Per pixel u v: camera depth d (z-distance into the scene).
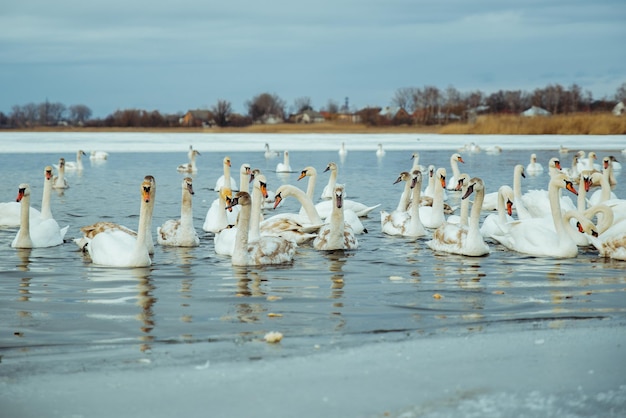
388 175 39.44
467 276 14.59
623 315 11.63
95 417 7.93
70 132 111.50
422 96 140.88
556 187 16.78
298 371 9.13
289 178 39.16
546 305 12.30
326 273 14.83
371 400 8.30
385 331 10.80
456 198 30.94
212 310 12.00
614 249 16.39
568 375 8.98
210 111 149.62
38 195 29.48
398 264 15.79
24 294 13.05
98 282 13.94
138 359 9.61
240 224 15.52
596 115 90.62
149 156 56.03
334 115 173.75
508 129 92.50
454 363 9.38
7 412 8.05
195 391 8.55
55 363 9.47
